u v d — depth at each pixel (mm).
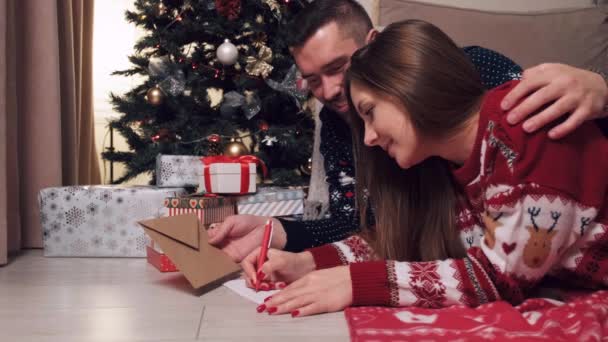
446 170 1059
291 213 1585
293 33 1372
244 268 1083
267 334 763
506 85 852
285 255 1025
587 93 765
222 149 2115
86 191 1526
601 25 2195
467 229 1059
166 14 2182
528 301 857
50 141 1680
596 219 853
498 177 810
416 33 889
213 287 1106
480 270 844
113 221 1526
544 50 2186
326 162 1433
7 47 1524
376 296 865
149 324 821
